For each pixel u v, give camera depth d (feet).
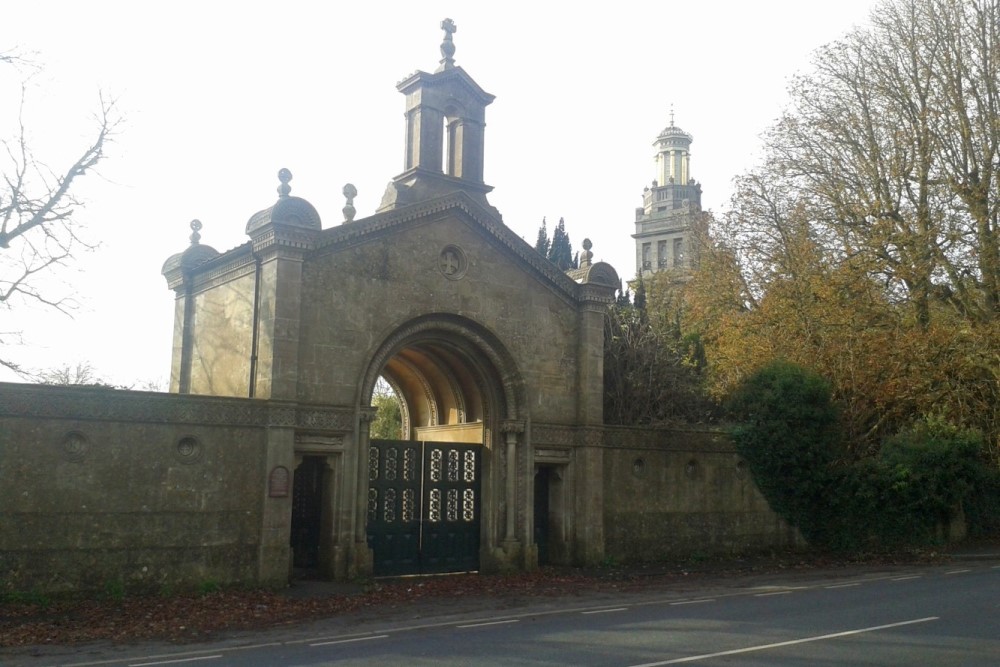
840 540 90.58
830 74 113.80
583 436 78.48
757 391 88.07
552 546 78.74
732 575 74.59
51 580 53.26
